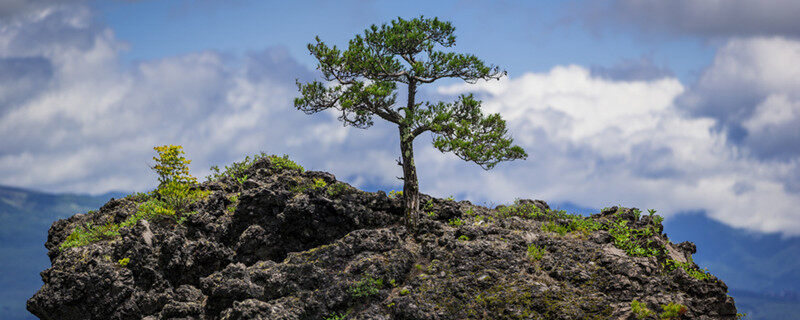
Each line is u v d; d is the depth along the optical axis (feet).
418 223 73.36
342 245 67.77
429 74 74.23
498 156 67.87
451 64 72.84
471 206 84.17
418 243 71.10
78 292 64.85
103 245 70.59
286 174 83.15
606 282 61.21
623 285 60.29
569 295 59.98
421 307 59.26
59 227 82.38
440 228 72.84
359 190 78.38
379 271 64.13
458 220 76.48
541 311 58.49
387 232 69.77
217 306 62.54
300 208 73.10
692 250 73.10
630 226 73.20
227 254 70.03
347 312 60.80
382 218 75.92
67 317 65.26
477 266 64.44
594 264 63.82
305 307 60.49
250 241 72.23
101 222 79.30
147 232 70.23
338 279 63.31
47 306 64.64
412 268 66.44
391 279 63.93
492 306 59.47
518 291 60.64
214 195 77.51
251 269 65.77
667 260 66.33
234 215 74.74
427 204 79.25
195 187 82.89
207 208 76.28
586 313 57.77
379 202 76.59
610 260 63.57
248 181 81.25
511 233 70.90
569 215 78.95
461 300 60.54
